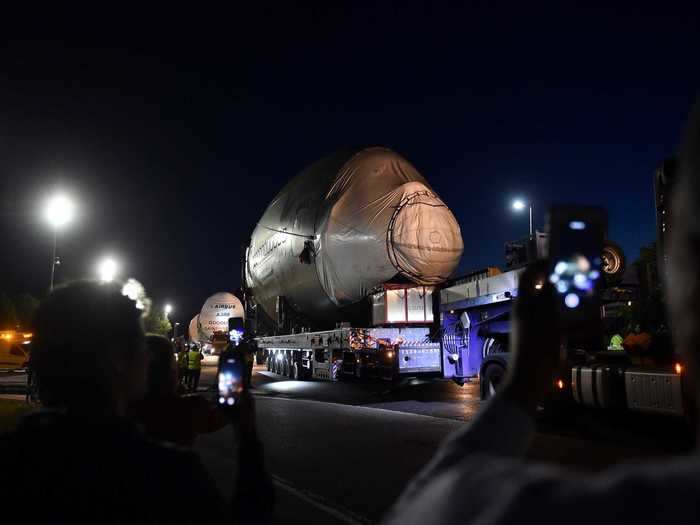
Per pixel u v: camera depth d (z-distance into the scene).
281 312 24.12
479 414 0.94
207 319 57.84
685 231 0.61
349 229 18.44
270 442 9.77
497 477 0.66
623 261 10.17
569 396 9.85
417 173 19.62
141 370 1.66
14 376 27.77
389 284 17.44
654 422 9.23
